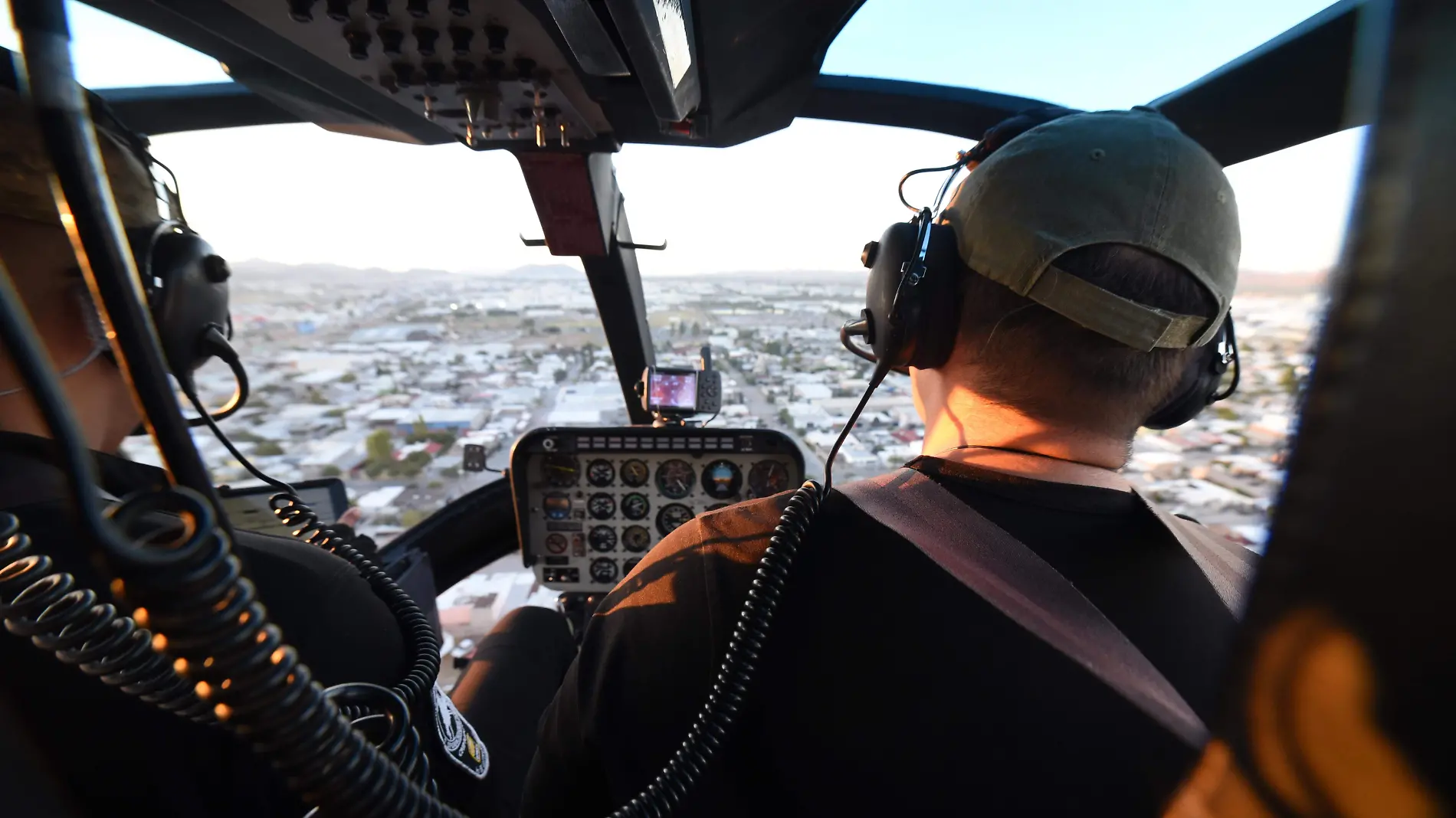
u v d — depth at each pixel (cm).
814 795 26
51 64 14
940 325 32
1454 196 11
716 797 27
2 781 22
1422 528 12
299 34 42
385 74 49
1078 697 23
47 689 23
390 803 19
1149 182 26
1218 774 17
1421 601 13
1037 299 28
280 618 28
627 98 56
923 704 25
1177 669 24
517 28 41
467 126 63
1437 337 12
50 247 26
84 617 20
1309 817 15
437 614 104
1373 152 13
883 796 25
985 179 30
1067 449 30
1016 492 28
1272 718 16
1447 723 13
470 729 41
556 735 33
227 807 25
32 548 24
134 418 33
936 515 28
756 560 29
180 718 24
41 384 14
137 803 24
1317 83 56
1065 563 26
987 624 25
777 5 42
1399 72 12
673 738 28
